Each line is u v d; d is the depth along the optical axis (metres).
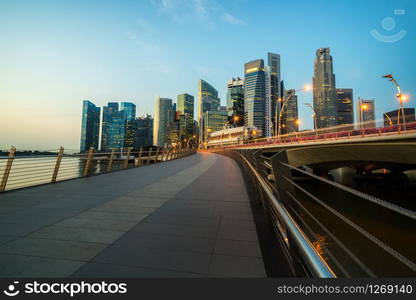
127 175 12.52
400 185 42.34
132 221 4.63
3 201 6.31
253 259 3.04
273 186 3.77
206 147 148.62
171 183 9.61
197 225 4.38
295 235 2.00
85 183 9.57
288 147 38.94
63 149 9.91
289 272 2.70
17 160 8.10
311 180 41.81
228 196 6.98
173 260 3.05
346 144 29.06
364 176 49.06
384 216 23.02
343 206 27.44
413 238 16.95
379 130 30.28
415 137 21.02
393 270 12.30
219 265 2.91
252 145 69.19
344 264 12.48
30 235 3.90
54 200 6.46
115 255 3.20
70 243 3.59
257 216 4.88
